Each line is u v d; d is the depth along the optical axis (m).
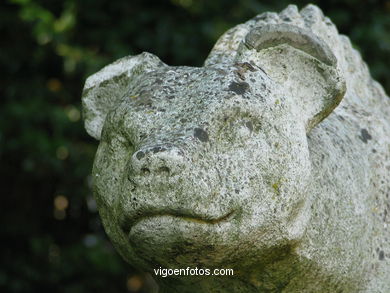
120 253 4.82
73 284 10.66
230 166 4.21
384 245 5.26
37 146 10.09
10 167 10.87
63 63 10.49
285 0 10.56
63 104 10.52
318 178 4.76
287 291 4.79
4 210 10.98
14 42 10.57
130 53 10.16
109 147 4.49
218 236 4.23
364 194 5.12
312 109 4.62
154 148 4.06
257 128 4.32
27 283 10.69
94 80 4.91
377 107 5.95
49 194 11.02
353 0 10.79
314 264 4.72
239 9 10.32
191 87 4.37
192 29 10.29
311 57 4.58
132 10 10.43
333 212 4.81
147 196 4.09
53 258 10.80
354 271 5.00
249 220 4.26
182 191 4.07
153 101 4.36
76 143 10.38
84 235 11.09
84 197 10.92
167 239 4.21
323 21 5.80
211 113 4.22
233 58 4.81
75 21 10.25
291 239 4.43
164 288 5.04
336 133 5.16
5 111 10.23
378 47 10.55
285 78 4.59
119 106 4.46
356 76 5.92
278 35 4.54
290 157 4.39
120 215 4.36
